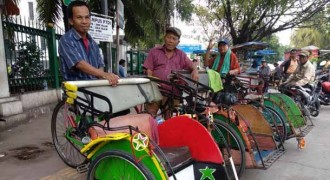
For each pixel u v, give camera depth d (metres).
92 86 2.89
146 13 11.30
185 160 2.79
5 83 6.02
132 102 3.26
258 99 4.77
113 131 2.73
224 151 3.53
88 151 2.72
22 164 4.06
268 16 15.30
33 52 7.14
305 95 6.47
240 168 3.47
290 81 6.88
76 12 3.12
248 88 4.88
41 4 10.14
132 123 2.91
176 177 2.62
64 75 3.21
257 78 4.95
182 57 4.17
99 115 2.78
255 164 3.51
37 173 3.79
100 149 2.63
